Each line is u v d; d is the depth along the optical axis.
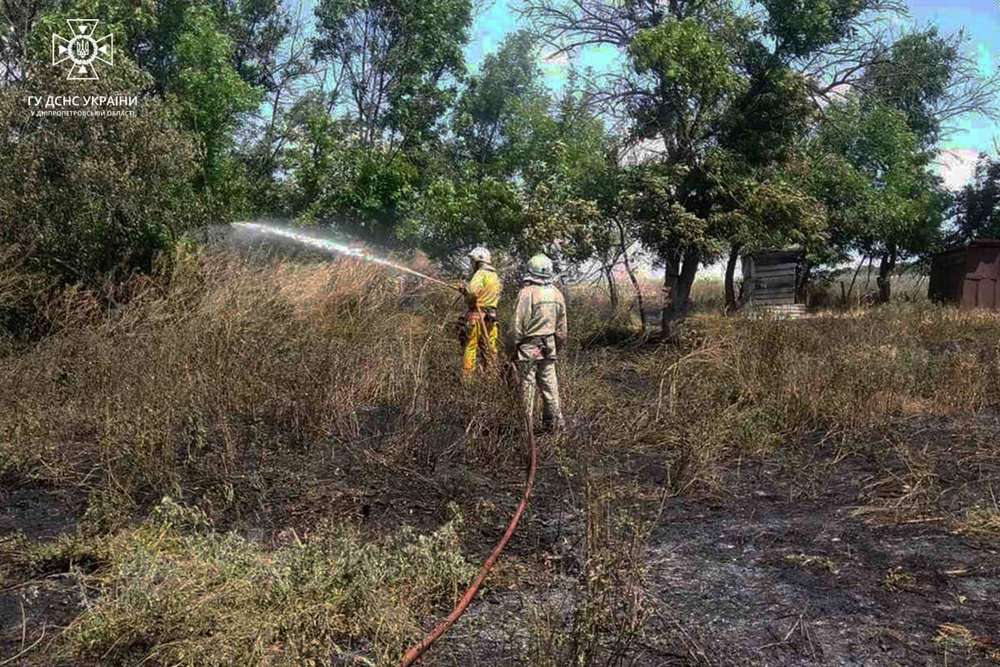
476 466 6.24
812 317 14.16
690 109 15.44
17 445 6.04
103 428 6.10
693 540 4.97
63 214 10.55
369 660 3.40
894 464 6.47
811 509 5.56
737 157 15.24
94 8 12.55
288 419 6.81
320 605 3.61
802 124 16.11
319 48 19.62
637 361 11.12
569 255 14.42
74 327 9.12
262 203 16.23
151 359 7.45
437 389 7.38
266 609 3.56
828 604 4.10
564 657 3.43
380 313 10.76
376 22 19.23
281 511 5.24
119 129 10.91
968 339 12.82
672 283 15.41
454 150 20.98
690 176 15.30
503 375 7.30
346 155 16.53
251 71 19.08
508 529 4.62
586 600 3.56
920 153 23.28
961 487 5.89
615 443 6.99
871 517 5.35
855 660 3.58
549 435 6.94
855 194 19.61
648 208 14.62
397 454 6.19
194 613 3.54
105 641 3.53
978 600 4.13
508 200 14.89
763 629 3.85
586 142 15.65
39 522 5.09
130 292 10.52
